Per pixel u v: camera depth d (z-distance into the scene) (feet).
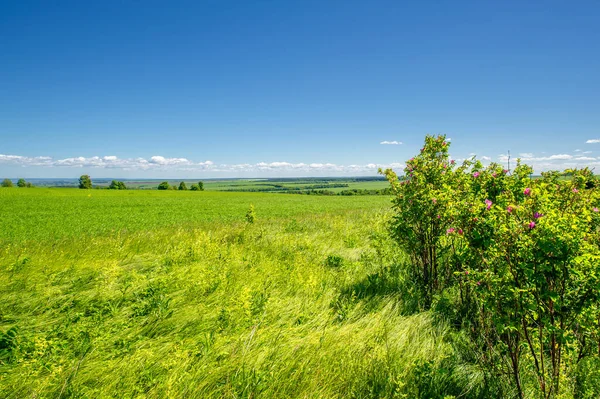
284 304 15.17
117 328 12.87
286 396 8.60
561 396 7.68
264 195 238.89
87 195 180.04
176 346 10.82
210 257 23.77
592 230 9.02
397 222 17.13
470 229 9.12
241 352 10.50
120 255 24.68
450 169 15.76
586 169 11.76
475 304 12.43
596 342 7.82
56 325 13.23
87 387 9.05
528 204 8.16
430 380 9.21
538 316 7.60
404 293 16.06
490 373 9.41
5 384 9.06
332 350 10.50
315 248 28.63
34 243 30.58
